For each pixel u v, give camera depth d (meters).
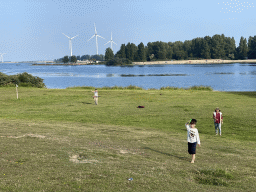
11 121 22.36
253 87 76.75
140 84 91.62
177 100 38.28
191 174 10.37
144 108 32.09
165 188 8.64
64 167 10.16
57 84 97.31
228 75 127.50
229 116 27.00
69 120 24.91
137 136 17.80
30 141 14.23
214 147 15.84
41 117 26.41
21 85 62.38
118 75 147.88
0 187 7.89
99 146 14.07
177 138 17.94
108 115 27.91
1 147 12.55
